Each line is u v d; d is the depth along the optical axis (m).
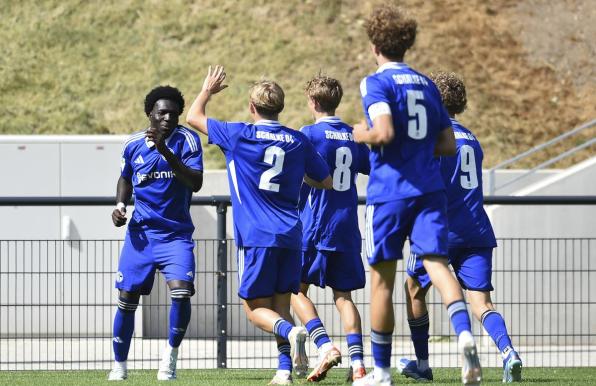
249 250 24.70
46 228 45.78
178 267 26.39
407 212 20.22
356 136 20.25
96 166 46.34
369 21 21.05
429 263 20.19
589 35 84.44
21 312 44.44
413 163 20.30
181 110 27.23
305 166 25.34
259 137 24.70
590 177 46.56
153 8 85.88
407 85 20.47
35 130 73.12
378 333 20.77
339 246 26.56
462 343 18.89
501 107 76.38
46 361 35.47
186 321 26.78
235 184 24.92
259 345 42.00
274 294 25.38
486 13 86.00
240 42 82.06
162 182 26.47
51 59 80.50
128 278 26.73
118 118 74.44
